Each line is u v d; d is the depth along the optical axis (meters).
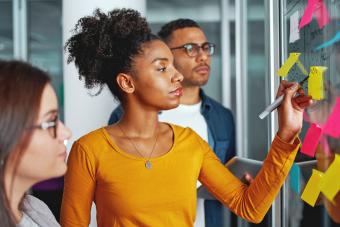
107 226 1.26
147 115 1.29
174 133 1.30
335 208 1.09
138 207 1.21
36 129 0.86
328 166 1.11
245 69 2.96
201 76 2.09
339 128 1.03
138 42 1.25
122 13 1.30
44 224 0.99
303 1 1.24
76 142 1.28
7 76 0.82
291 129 1.14
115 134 1.29
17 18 3.60
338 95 1.04
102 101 2.52
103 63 1.32
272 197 1.20
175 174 1.24
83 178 1.25
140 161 1.23
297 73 1.28
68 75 2.56
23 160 0.87
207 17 3.67
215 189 1.30
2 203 0.83
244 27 2.94
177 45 2.09
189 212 1.26
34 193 2.96
